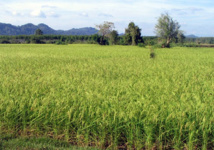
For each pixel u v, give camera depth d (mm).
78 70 12570
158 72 11766
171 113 5027
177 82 9109
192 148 4871
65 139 5305
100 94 6492
